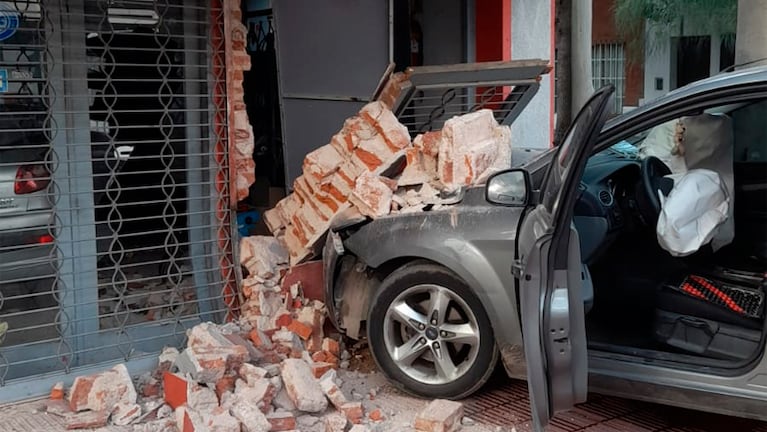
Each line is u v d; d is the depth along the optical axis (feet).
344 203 16.96
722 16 55.31
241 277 18.13
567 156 11.47
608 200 15.16
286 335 16.58
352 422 14.11
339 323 16.55
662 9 56.49
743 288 14.16
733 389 12.21
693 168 14.61
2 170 15.49
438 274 14.64
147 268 18.54
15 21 15.31
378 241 15.33
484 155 15.98
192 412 13.41
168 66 16.61
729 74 12.55
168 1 16.89
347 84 23.50
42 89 15.78
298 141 22.25
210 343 15.37
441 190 15.55
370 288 16.07
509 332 13.96
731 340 13.33
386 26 24.38
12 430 13.88
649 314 14.57
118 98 16.80
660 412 14.74
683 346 13.69
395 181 16.31
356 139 17.49
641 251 15.02
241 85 18.01
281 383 14.70
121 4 16.43
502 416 14.55
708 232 13.75
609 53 57.82
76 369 15.85
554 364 11.37
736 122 14.65
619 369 13.02
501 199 13.35
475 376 14.52
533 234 11.93
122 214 17.92
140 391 15.38
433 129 22.54
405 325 15.19
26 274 15.80
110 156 16.90
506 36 28.43
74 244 16.28
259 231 21.99
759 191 14.58
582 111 11.49
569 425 14.23
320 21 22.56
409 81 19.16
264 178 23.48
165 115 16.63
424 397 15.14
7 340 16.17
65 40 15.80
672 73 57.21
